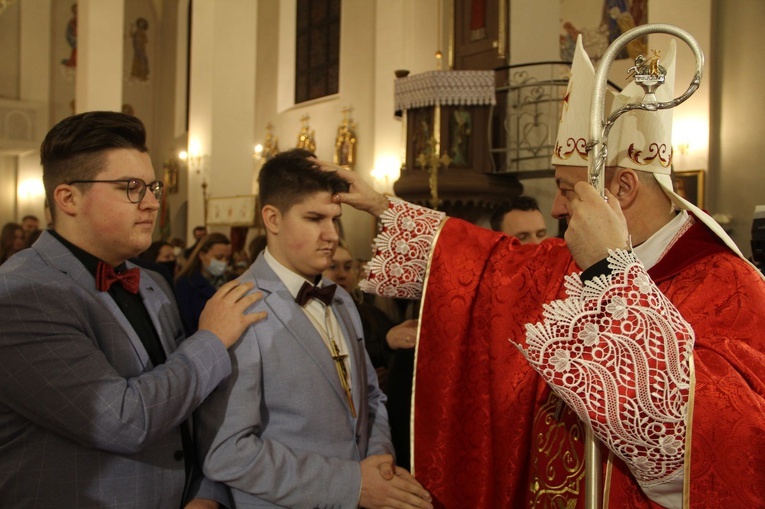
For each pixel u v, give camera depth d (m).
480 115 7.15
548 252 2.04
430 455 2.12
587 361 1.41
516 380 1.96
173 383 1.59
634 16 10.35
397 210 2.25
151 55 21.48
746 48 8.75
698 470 1.36
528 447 1.94
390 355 3.17
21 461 1.54
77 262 1.68
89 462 1.58
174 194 20.31
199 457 1.82
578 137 1.76
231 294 1.80
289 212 1.94
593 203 1.49
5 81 19.14
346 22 13.30
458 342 2.12
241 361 1.81
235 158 14.27
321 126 13.71
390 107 10.56
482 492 2.04
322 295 2.00
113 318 1.69
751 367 1.42
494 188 7.05
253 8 14.61
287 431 1.85
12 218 19.59
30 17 19.36
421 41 10.27
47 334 1.52
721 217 8.52
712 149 8.94
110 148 1.66
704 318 1.53
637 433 1.37
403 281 2.23
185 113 20.25
